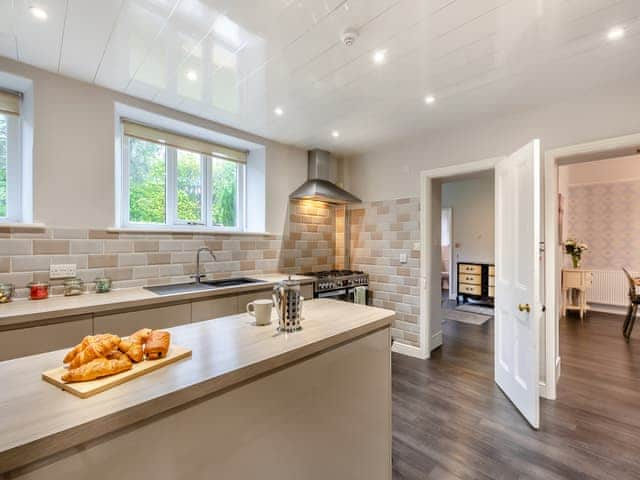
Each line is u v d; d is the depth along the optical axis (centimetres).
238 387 94
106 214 233
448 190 710
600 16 155
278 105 260
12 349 159
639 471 173
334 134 332
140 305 204
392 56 190
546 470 174
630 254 542
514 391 240
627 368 309
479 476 170
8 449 55
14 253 196
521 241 231
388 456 158
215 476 89
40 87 205
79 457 65
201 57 191
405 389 268
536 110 263
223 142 329
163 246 265
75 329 179
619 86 225
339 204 423
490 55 189
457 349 369
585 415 227
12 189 210
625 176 548
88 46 181
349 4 146
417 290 347
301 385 114
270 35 169
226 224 342
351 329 132
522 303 228
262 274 343
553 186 254
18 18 157
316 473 120
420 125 306
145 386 79
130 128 264
